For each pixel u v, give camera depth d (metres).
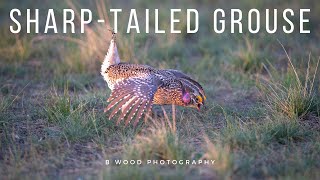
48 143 9.99
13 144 9.99
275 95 11.98
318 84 12.85
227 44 16.58
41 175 9.02
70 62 15.06
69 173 9.10
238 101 12.68
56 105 11.71
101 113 11.49
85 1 18.17
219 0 20.44
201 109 11.93
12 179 8.81
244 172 8.87
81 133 10.44
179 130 10.87
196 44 16.92
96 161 9.54
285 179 8.51
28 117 11.51
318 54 15.16
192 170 9.05
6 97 12.68
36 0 19.42
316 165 9.22
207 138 9.89
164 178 8.62
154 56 15.85
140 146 9.61
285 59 15.24
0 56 15.67
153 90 10.44
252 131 10.30
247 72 14.47
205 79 14.15
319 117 11.38
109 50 11.67
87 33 15.48
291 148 9.95
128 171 8.73
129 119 10.14
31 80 14.12
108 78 11.54
